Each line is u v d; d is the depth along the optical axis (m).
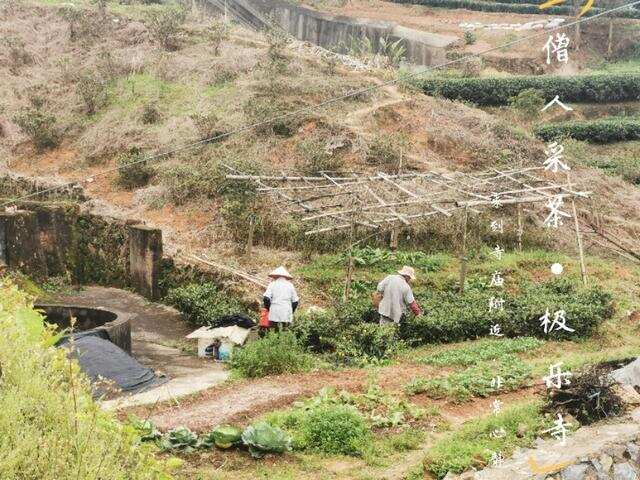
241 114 29.83
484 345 16.75
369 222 22.45
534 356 16.38
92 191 28.69
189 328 19.95
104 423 6.13
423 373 14.52
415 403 12.84
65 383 6.25
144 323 20.25
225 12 43.22
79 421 5.86
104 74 34.50
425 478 9.98
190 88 33.12
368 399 12.59
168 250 23.42
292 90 31.45
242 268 22.27
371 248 23.19
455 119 30.44
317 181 25.67
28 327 6.50
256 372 14.39
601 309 18.56
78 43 37.34
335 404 12.23
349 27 44.94
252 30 43.78
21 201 23.55
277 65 32.84
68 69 35.25
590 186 28.22
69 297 22.30
